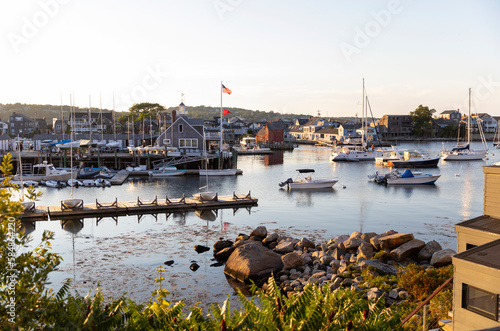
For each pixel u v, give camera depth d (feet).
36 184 185.47
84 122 465.06
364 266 70.64
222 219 123.75
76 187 191.11
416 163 274.36
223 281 72.69
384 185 195.83
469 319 31.40
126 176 218.18
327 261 78.07
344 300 26.30
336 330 23.31
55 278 72.59
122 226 114.11
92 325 22.34
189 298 65.16
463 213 131.03
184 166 245.65
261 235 98.84
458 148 338.75
